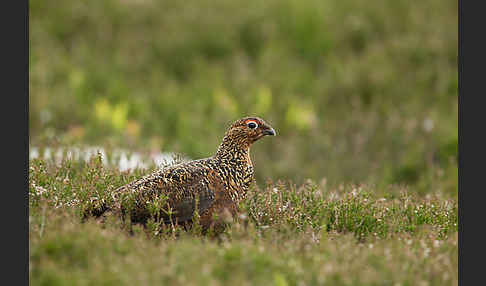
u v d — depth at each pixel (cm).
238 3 5531
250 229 1648
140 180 1816
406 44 4775
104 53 4903
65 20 5122
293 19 5144
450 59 4616
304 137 3775
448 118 3881
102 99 4066
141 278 1315
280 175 3216
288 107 4150
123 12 5294
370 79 4334
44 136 2725
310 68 4847
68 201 1777
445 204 2100
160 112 4156
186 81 4759
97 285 1303
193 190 1769
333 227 1836
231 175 1852
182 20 5222
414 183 3066
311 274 1407
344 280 1373
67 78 4453
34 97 3934
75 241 1453
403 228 1853
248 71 4656
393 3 5478
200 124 3866
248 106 4119
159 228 1695
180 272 1377
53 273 1330
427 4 5469
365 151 3484
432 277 1459
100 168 2008
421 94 4262
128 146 3002
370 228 1855
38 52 4631
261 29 5134
